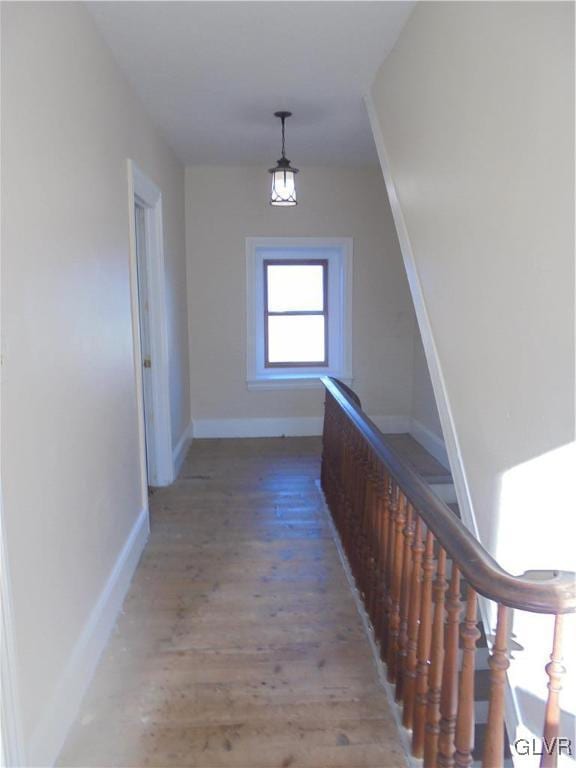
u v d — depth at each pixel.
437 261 2.10
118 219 2.60
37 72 1.62
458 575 1.35
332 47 2.52
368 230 5.10
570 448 1.29
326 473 3.68
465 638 1.30
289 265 5.26
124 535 2.63
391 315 5.22
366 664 2.10
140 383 3.03
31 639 1.52
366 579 2.38
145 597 2.55
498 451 1.65
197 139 3.96
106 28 2.27
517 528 1.55
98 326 2.22
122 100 2.71
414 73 2.27
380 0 2.14
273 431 5.32
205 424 5.27
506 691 1.66
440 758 1.41
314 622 2.36
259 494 3.83
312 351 5.38
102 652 2.14
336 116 3.47
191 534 3.20
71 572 1.86
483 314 1.71
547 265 1.34
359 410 2.58
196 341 5.14
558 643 1.11
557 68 1.26
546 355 1.37
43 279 1.63
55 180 1.75
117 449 2.52
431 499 1.49
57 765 1.64
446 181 1.97
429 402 4.77
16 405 1.44
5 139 1.40
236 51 2.54
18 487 1.45
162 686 1.97
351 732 1.77
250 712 1.85
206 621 2.36
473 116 1.72
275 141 4.05
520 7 1.41
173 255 4.29
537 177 1.37
